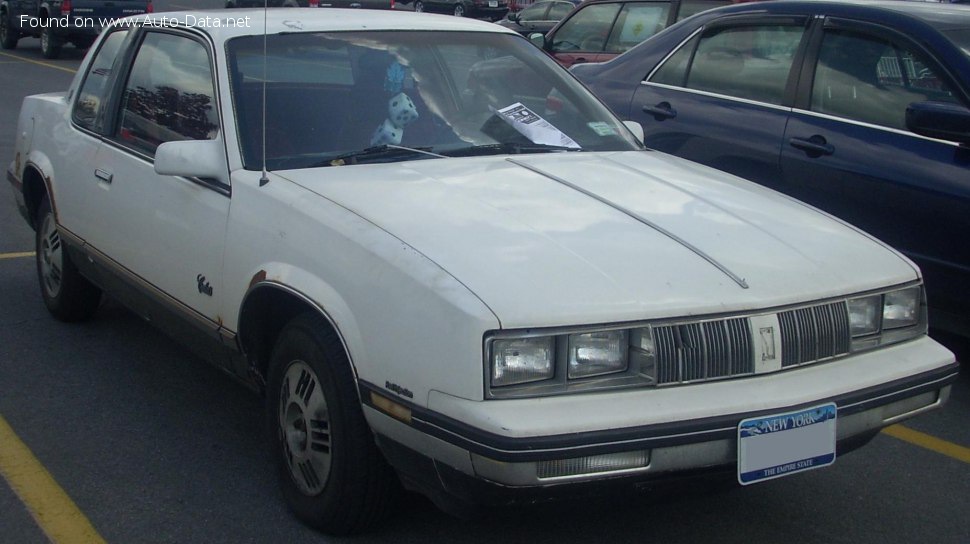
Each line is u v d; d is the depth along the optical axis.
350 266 3.21
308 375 3.49
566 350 2.85
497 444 2.73
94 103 5.20
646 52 6.71
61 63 20.20
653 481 2.91
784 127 5.67
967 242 4.87
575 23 10.36
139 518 3.73
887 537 3.75
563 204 3.51
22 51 22.59
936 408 3.49
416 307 2.95
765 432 2.98
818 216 3.84
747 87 6.02
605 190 3.71
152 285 4.38
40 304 6.14
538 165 3.97
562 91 4.70
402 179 3.68
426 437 2.90
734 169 5.89
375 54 4.33
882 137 5.25
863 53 5.53
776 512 3.91
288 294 3.47
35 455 4.21
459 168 3.85
